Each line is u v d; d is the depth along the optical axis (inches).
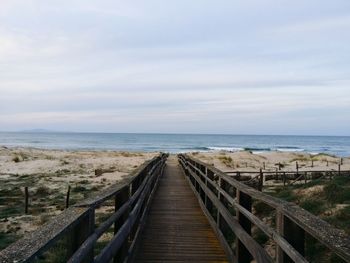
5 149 2250.2
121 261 183.5
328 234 86.5
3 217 536.4
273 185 832.3
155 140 6894.7
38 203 656.4
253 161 1836.9
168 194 520.4
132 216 198.5
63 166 1487.5
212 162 1628.9
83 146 4616.1
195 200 462.9
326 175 936.3
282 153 2434.8
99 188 837.2
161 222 333.4
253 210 432.5
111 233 411.2
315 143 6604.3
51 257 311.7
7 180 1024.2
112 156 2174.0
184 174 816.9
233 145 5369.1
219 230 271.0
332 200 410.0
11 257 61.6
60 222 87.6
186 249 249.6
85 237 105.3
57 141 5949.8
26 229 466.6
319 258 269.6
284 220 117.4
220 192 261.7
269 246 322.0
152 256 233.9
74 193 773.3
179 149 4146.2
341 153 3784.5
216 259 229.1
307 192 474.6
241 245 189.9
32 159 1822.1
